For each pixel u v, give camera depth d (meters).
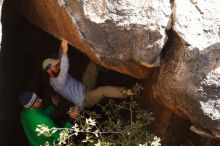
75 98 4.99
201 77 4.16
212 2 4.23
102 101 5.47
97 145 4.47
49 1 4.40
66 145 4.61
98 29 4.17
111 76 5.48
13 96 5.80
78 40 4.37
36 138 4.77
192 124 4.77
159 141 4.74
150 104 5.10
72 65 5.59
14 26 5.74
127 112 5.34
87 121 4.55
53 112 5.03
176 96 4.32
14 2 5.36
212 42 4.11
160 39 4.14
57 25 4.61
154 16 4.10
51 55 5.40
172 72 4.25
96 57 4.36
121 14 4.11
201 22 4.14
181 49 4.15
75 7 4.16
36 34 5.89
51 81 4.91
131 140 4.71
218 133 4.37
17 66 5.87
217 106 4.23
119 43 4.22
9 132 5.81
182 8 4.13
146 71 4.60
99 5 4.12
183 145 5.21
